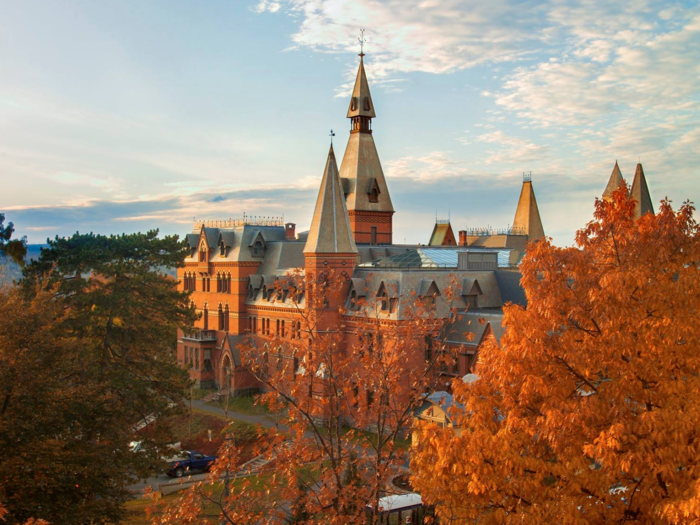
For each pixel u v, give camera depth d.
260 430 27.91
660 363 20.67
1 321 31.55
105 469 33.47
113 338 49.94
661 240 22.42
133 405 45.88
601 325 21.03
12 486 28.66
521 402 21.61
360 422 27.70
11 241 42.78
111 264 49.78
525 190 118.94
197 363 88.81
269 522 25.11
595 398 19.97
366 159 95.19
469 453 20.20
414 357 34.34
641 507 18.95
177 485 51.56
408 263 74.62
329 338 27.95
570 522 18.27
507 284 69.38
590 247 24.23
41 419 31.45
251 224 92.31
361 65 94.31
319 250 67.75
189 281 97.75
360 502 24.52
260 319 82.69
